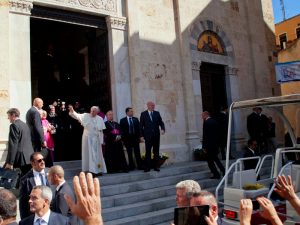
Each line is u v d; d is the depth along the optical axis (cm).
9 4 914
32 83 1470
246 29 1600
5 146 851
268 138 1269
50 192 393
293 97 594
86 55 1408
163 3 1288
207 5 1430
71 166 980
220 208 752
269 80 1650
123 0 1166
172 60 1275
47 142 815
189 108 1284
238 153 1382
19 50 920
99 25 1124
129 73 1148
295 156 683
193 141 1264
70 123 1184
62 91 1477
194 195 281
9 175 670
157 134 993
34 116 768
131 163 1021
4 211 329
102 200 764
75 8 1044
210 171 1056
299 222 468
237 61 1521
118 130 989
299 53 1677
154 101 1193
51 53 1527
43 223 379
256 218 500
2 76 878
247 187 561
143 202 819
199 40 1383
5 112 870
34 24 1415
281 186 306
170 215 786
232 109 673
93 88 1211
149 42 1218
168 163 1169
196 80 1337
